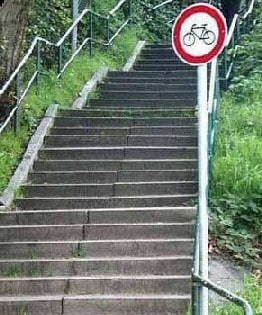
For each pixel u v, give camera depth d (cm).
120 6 1933
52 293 861
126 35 1855
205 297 667
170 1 2134
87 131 1223
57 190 1064
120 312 820
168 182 1055
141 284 852
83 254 920
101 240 941
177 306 816
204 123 697
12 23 1241
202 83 697
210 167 1023
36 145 1164
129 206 1017
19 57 1248
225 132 1215
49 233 955
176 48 695
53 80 1393
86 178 1095
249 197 1012
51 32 1582
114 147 1155
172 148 1140
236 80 1495
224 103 1373
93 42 1703
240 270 906
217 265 904
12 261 899
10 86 1220
